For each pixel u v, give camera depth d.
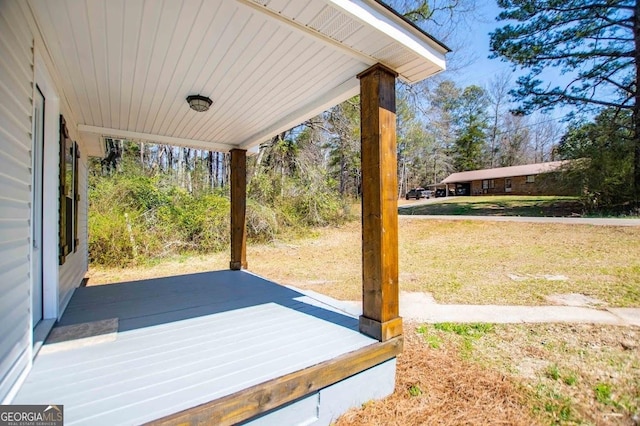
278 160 12.04
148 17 1.94
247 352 2.06
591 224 9.23
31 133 1.81
